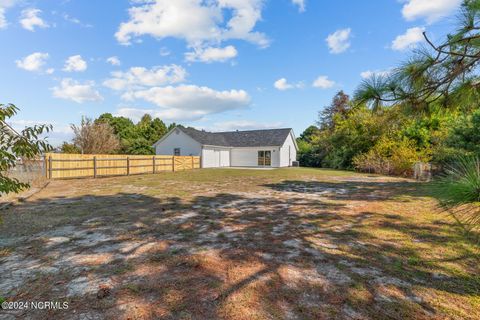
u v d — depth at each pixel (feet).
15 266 9.13
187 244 11.51
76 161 42.86
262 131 101.91
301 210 18.70
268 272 8.69
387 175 51.78
